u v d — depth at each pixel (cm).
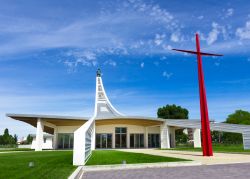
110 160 1503
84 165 1244
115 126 4412
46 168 1117
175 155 2056
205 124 2038
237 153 2283
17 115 3409
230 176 923
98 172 1095
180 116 7425
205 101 2077
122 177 930
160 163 1295
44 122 3766
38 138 3531
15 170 1044
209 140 2000
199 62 2136
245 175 945
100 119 3841
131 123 4388
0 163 1360
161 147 4175
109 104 5253
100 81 5828
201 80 2109
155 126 4628
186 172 1047
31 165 1225
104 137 4350
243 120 6956
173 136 4734
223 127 3066
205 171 1072
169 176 939
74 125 4275
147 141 4497
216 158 1738
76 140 1302
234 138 6688
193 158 1739
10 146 6738
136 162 1352
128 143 4403
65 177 836
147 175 973
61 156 1906
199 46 2166
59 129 4222
